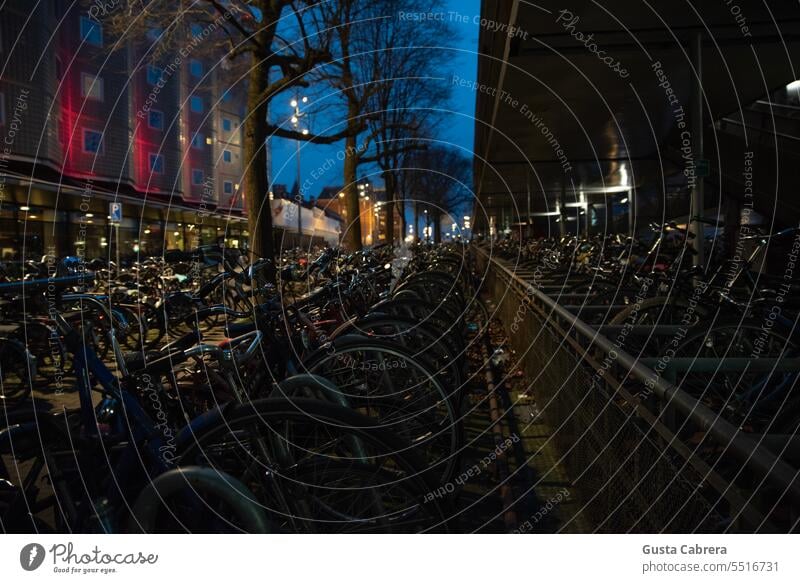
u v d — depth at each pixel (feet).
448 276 23.61
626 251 24.36
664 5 26.05
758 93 40.19
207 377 7.95
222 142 122.31
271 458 6.79
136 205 89.40
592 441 8.57
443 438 10.29
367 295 18.26
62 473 7.12
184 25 28.09
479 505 10.43
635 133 54.13
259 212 27.20
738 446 4.33
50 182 67.87
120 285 24.52
